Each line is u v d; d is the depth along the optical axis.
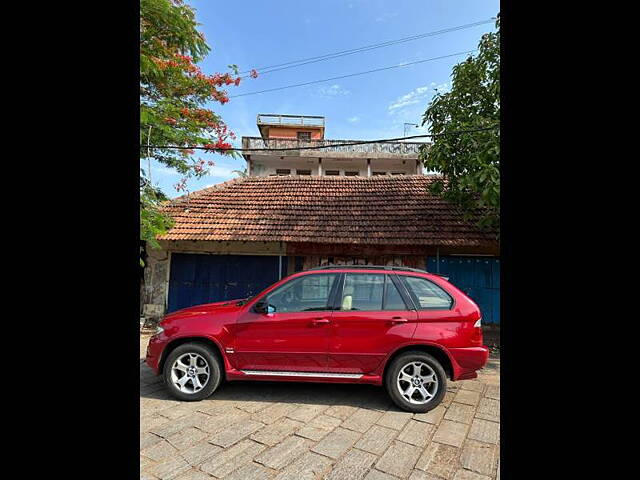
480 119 6.42
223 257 8.38
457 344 3.84
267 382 4.68
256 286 8.26
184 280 8.34
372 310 3.99
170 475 2.69
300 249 8.07
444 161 6.77
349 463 2.88
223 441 3.18
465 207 7.44
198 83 7.30
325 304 4.09
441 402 4.14
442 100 7.12
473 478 2.71
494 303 7.59
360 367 3.91
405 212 8.49
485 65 6.54
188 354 4.08
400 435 3.33
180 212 8.79
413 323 3.90
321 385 4.59
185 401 4.04
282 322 3.99
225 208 9.04
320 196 9.64
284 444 3.14
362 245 7.84
